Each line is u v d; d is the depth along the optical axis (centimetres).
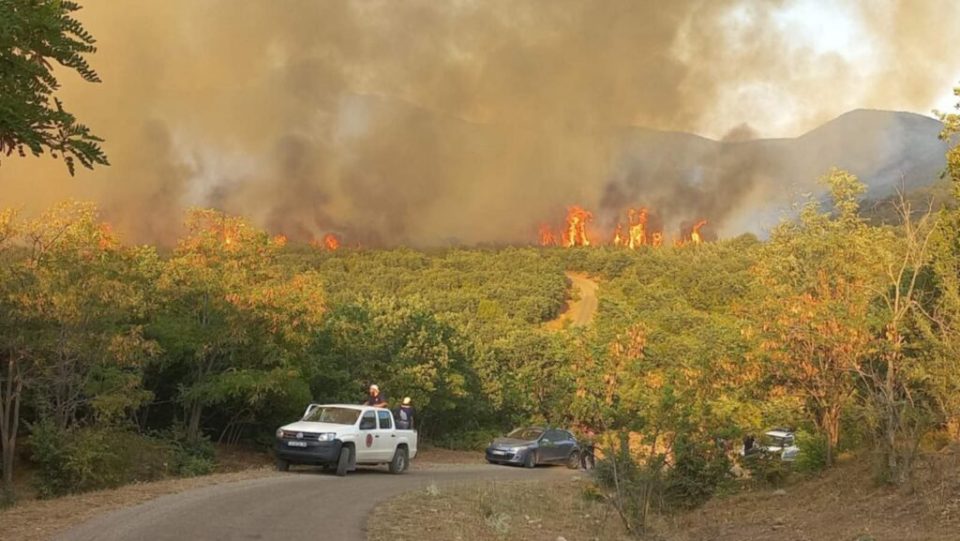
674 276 9856
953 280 1567
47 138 432
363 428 2177
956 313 1495
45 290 1725
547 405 4941
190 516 1200
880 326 1570
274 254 2539
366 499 1504
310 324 2452
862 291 1736
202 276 2297
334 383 3025
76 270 1802
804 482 1623
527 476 2494
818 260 1928
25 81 418
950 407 1448
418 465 2912
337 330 3097
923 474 1239
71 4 428
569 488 1997
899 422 1341
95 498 1375
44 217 1886
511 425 4969
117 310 1875
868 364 1595
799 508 1348
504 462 3161
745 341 1858
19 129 417
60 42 420
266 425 2734
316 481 1858
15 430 1766
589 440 1463
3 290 1714
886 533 1020
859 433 1647
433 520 1276
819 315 1661
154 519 1155
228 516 1217
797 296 1773
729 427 1570
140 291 2125
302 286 2462
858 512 1180
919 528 1012
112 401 1878
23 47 418
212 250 2388
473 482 2017
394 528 1177
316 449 2048
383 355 3528
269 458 2622
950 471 1216
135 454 2038
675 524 1390
